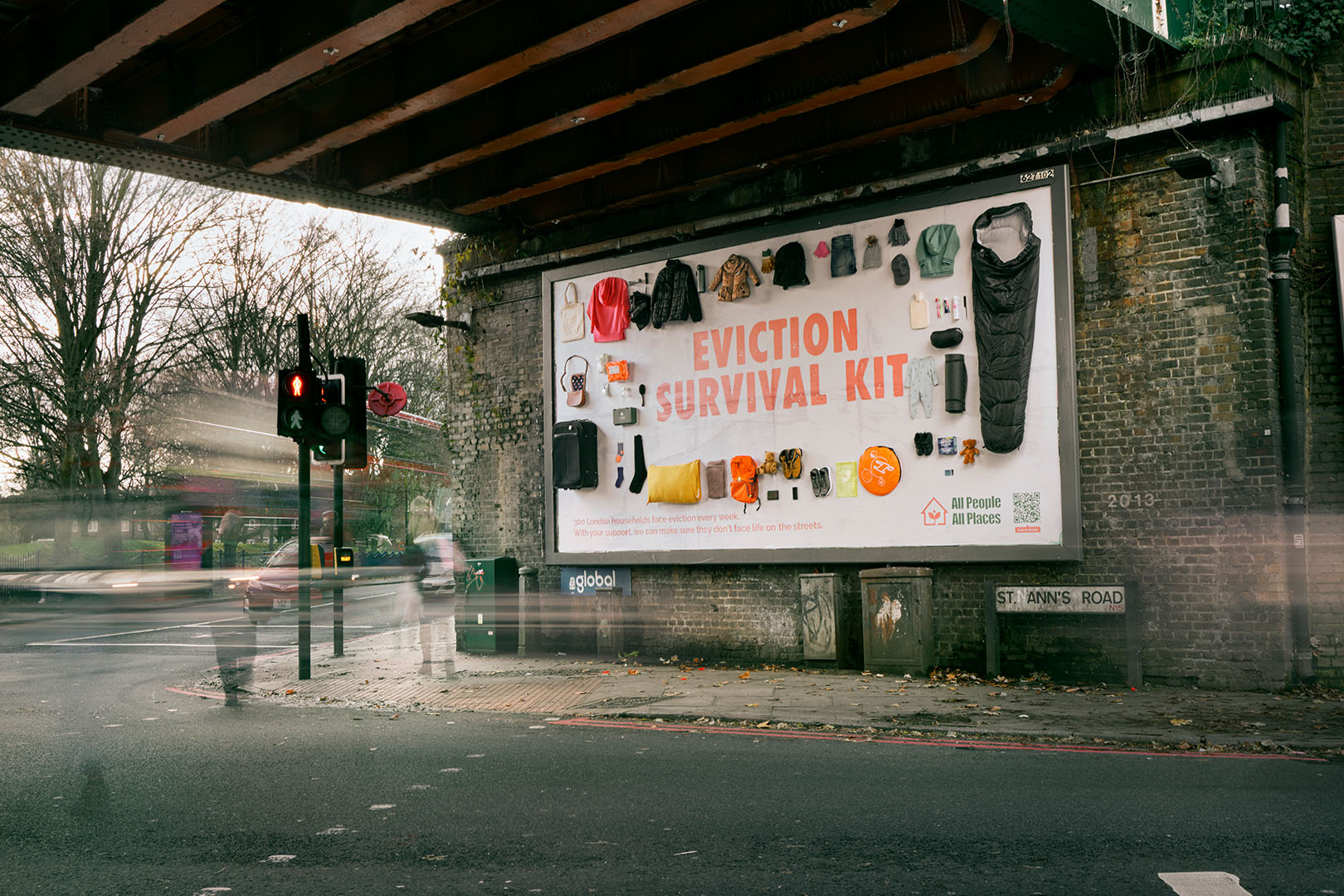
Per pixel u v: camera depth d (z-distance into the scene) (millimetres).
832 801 5980
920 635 11109
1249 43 9766
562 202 14555
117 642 18172
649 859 4887
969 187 11242
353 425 13125
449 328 16359
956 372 11234
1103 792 6074
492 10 10430
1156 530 10211
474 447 15875
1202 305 10070
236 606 24641
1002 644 10984
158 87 12031
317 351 35500
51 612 23125
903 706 9289
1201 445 10023
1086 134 10562
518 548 15234
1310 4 10414
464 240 16141
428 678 12336
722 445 13062
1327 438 10016
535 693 10953
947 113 11156
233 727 9289
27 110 11594
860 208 12008
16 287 30750
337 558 14406
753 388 12820
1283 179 9867
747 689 10602
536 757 7605
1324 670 9805
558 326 14695
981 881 4449
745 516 12805
